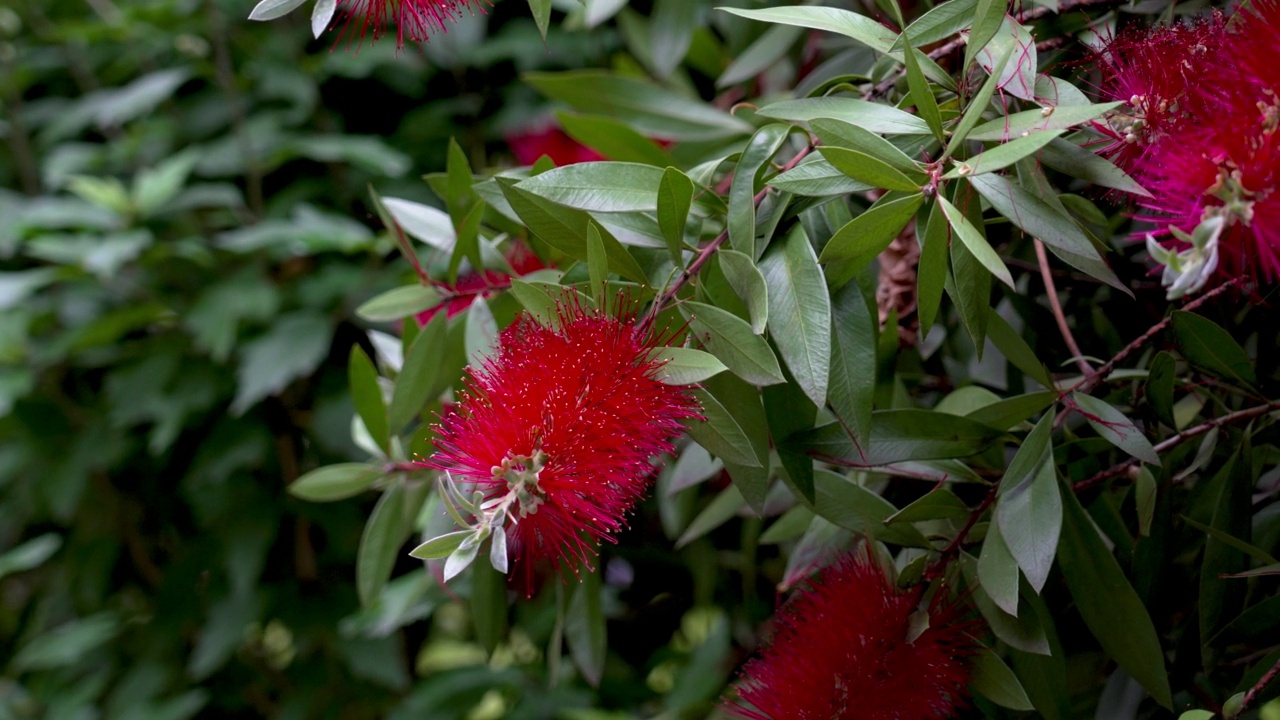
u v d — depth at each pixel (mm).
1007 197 637
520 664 1021
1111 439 667
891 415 676
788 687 660
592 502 646
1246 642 700
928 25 658
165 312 1063
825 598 678
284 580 1093
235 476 1061
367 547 762
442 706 975
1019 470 662
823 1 831
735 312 669
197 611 1089
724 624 955
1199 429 678
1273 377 702
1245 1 637
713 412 651
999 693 667
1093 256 637
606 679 1022
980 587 673
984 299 647
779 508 772
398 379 730
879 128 647
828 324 637
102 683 1078
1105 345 743
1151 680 666
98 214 1014
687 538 778
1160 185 624
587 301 656
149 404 1023
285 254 1045
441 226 758
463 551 620
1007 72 649
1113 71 665
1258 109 603
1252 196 598
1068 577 675
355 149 1014
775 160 766
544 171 679
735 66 850
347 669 1075
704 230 691
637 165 659
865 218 640
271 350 967
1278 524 696
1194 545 703
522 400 633
